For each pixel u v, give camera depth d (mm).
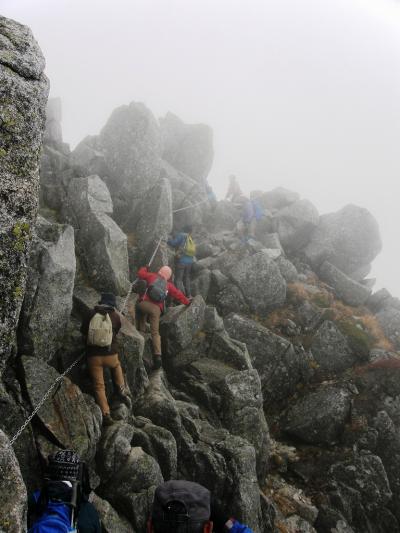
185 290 16797
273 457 14328
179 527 5000
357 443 14531
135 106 20922
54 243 9938
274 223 24156
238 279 18188
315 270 23484
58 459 5359
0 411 7875
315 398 15672
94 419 9094
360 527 13078
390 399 15414
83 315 11781
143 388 11742
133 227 17625
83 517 5188
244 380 13406
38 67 6621
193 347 14367
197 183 25266
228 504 10273
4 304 5879
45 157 16016
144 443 9969
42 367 8961
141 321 13531
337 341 17297
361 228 23734
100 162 20203
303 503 12938
